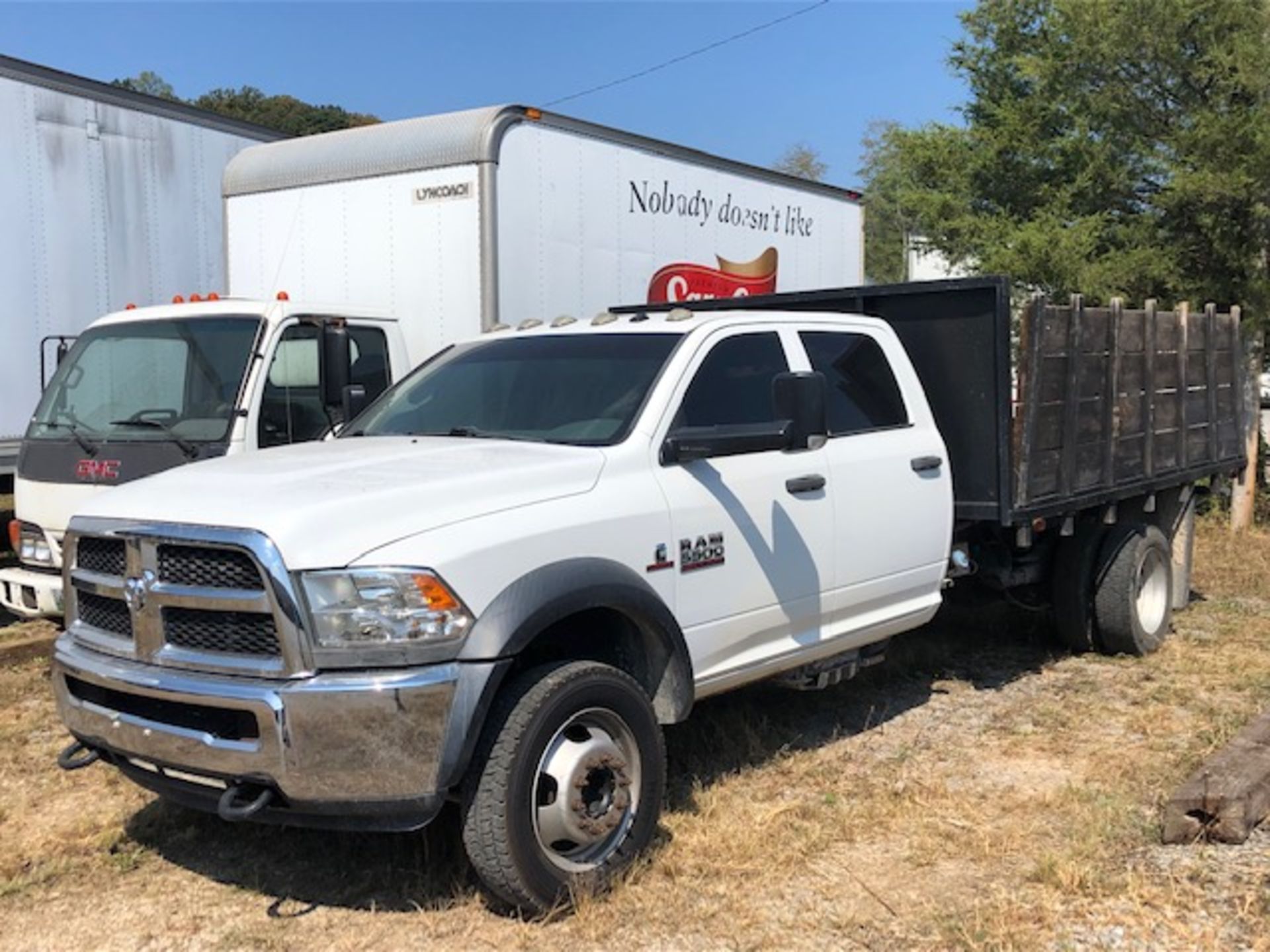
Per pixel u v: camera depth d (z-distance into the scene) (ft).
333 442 17.04
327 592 12.26
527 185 26.84
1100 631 24.32
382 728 12.09
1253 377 42.22
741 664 16.35
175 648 13.11
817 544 17.35
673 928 13.01
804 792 17.02
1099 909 13.07
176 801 13.58
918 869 14.47
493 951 12.62
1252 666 23.52
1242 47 39.70
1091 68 43.75
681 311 18.47
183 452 20.94
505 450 15.12
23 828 16.10
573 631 15.02
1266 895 13.10
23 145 27.20
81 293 28.60
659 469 15.28
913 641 25.44
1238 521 41.47
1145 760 18.07
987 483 20.75
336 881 14.38
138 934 13.19
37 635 25.30
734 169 34.86
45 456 22.08
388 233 27.12
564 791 13.19
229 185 29.73
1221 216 41.81
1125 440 24.00
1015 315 35.24
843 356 19.16
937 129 50.29
